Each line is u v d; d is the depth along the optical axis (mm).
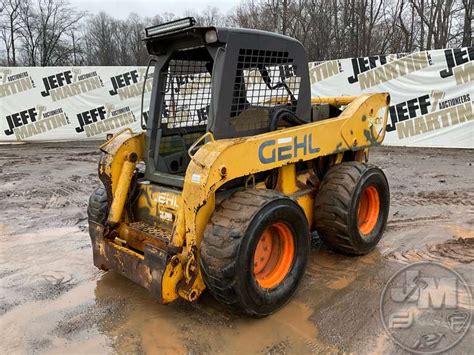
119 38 39031
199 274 2943
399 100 9430
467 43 14914
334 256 4121
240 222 2789
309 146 3510
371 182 3953
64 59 32688
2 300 3447
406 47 15758
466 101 8820
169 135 3656
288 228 3158
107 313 3230
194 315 3172
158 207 3361
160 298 2889
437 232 4625
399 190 6277
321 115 4363
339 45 17438
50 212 5719
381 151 9172
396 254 4113
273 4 18844
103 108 11555
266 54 3328
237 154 2895
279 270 3199
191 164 2826
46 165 8812
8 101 11211
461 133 9008
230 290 2783
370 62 9539
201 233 2953
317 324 3018
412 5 16016
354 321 3037
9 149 10695
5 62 31516
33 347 2836
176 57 3475
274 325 3021
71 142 11555
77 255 4328
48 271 3967
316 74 10070
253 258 2832
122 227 3482
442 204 5578
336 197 3752
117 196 3428
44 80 11219
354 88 9797
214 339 2879
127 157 3510
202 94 3789
